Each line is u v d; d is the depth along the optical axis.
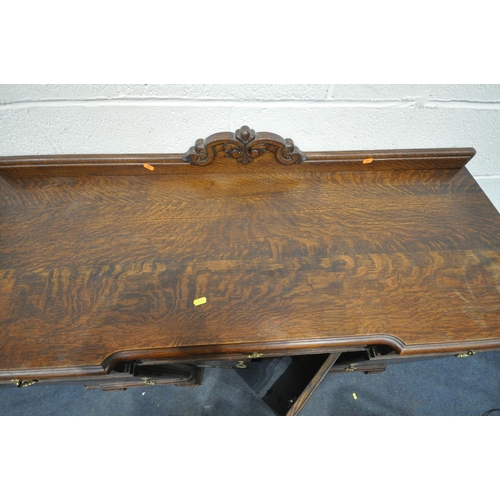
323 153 0.60
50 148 0.69
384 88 0.62
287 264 0.51
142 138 0.69
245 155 0.59
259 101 0.63
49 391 0.91
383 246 0.53
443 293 0.49
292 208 0.58
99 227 0.54
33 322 0.44
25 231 0.53
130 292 0.47
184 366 0.70
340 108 0.66
